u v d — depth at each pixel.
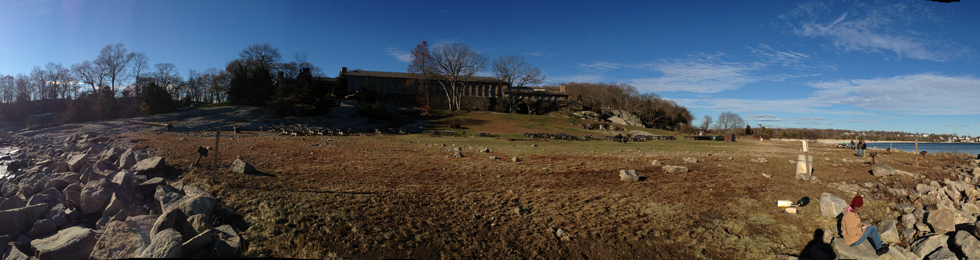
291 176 12.84
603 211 9.90
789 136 137.50
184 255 6.20
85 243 6.64
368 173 14.38
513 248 7.45
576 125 82.06
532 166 18.19
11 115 70.56
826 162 21.62
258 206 9.12
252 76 80.75
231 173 12.58
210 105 81.44
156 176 11.80
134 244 6.50
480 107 115.56
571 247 7.62
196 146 20.92
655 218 9.41
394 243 7.43
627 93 156.88
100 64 97.75
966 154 30.09
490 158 21.38
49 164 14.32
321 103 68.81
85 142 22.50
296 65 105.94
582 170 17.02
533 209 9.98
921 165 21.77
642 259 7.34
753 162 20.73
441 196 10.98
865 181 14.59
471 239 7.78
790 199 11.21
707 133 121.06
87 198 8.68
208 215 7.93
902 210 10.26
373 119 71.12
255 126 52.56
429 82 109.62
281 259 6.60
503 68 105.44
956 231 8.16
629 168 17.86
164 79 109.19
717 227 8.91
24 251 7.08
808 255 7.87
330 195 10.36
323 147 25.17
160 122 51.66
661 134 81.62
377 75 111.38
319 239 7.42
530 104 120.75
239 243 6.93
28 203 8.88
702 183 13.78
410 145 30.64
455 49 101.56
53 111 89.88
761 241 8.25
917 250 7.88
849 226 7.65
